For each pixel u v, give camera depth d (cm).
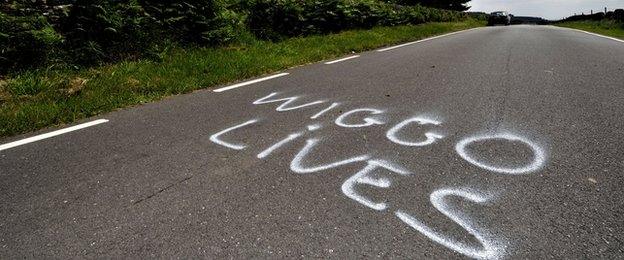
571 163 290
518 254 198
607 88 504
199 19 834
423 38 1360
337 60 799
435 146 326
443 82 562
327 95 501
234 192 260
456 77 596
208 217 233
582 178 267
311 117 411
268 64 705
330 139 348
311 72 666
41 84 524
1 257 204
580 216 226
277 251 203
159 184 274
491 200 244
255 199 251
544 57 786
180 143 347
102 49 676
